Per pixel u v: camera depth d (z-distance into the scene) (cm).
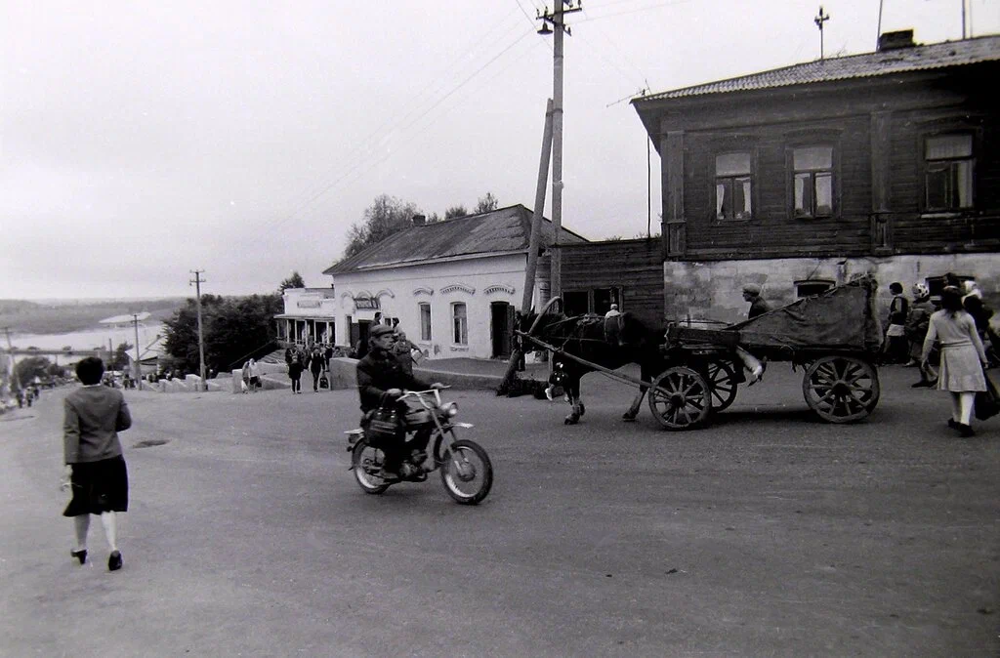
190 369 6962
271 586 577
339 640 467
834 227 2102
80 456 653
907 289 2034
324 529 735
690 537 622
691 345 1079
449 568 588
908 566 527
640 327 1144
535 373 2098
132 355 9044
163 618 526
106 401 670
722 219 2205
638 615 473
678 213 2233
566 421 1254
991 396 918
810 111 2097
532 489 830
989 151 1945
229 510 865
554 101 1759
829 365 1056
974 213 1970
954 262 1994
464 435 1228
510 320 2927
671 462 901
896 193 2036
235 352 6988
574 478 866
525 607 499
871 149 2048
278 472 1101
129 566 664
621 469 889
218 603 548
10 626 533
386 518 758
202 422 1944
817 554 562
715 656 412
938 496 686
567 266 2534
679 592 506
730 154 2194
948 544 565
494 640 452
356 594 545
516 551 617
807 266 2127
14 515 981
